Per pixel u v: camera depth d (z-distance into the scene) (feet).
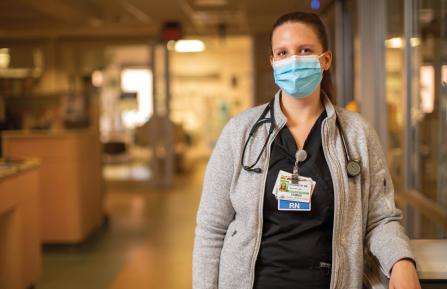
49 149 15.15
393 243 4.17
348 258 4.30
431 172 10.55
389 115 12.87
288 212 4.37
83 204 15.76
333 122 4.50
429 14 10.34
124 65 32.78
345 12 17.15
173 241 16.35
